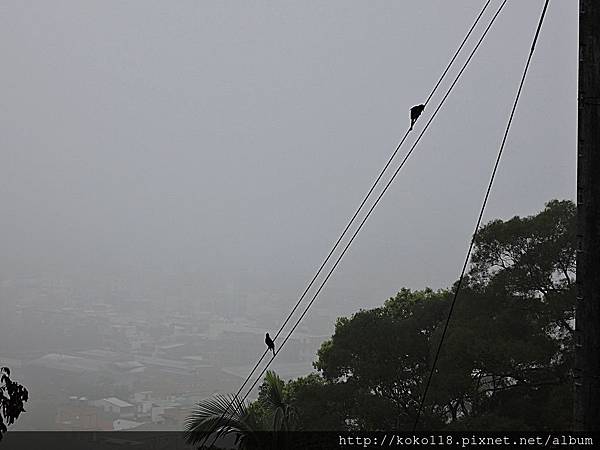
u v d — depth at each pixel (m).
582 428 7.12
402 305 27.20
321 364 26.56
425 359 24.72
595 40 7.41
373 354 24.98
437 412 22.69
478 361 21.53
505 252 23.28
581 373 7.18
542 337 21.36
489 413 20.86
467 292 23.25
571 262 22.36
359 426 23.61
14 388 10.28
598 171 7.28
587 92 7.38
